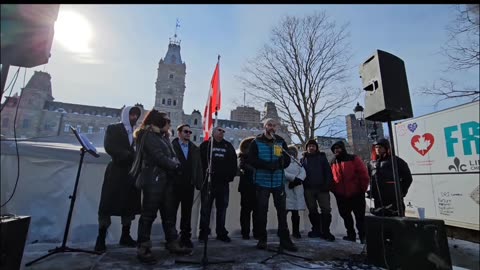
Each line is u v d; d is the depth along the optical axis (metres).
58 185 3.87
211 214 4.73
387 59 3.24
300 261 3.04
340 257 3.26
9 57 2.03
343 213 4.62
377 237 2.96
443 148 4.94
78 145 4.57
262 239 3.54
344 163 4.63
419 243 2.64
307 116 16.78
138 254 2.76
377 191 4.20
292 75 17.31
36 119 44.34
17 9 2.02
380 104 3.08
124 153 3.26
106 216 3.28
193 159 3.68
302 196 4.70
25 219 2.17
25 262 2.80
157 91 54.12
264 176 3.53
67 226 3.12
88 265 2.73
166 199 3.05
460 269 3.25
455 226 4.68
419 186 5.34
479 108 4.40
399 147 5.87
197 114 54.25
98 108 51.16
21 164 3.75
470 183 4.49
